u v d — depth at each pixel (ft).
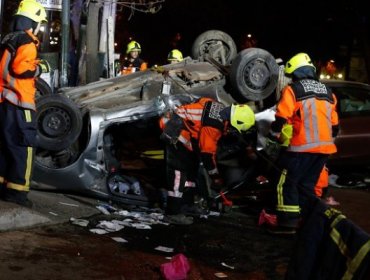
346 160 27.55
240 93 21.13
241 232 18.47
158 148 22.11
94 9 32.30
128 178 20.74
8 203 16.15
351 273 8.64
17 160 16.60
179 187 18.70
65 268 13.41
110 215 18.57
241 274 14.75
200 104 18.76
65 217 17.28
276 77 21.39
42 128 18.70
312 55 79.71
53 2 28.14
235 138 20.15
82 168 19.16
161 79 21.90
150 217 18.92
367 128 27.71
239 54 21.13
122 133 21.75
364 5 61.31
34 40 16.46
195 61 24.39
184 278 13.71
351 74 78.43
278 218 18.17
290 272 9.57
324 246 9.25
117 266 14.07
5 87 16.44
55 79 30.58
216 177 20.08
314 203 9.67
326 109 18.33
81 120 18.90
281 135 18.33
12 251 13.92
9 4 44.04
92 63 32.60
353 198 25.05
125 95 21.31
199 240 17.17
